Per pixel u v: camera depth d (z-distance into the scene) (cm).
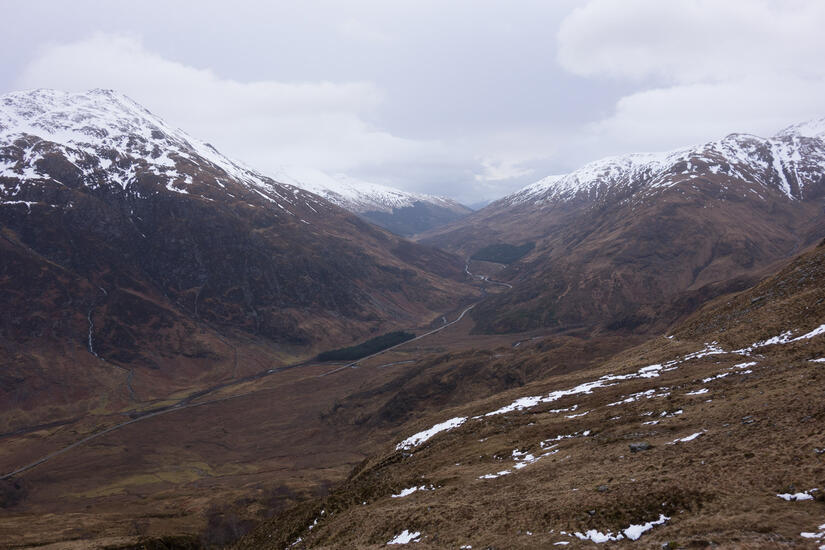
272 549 4769
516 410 6412
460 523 2947
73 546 6850
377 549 3034
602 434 4038
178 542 7700
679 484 2458
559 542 2303
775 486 2178
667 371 5872
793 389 3434
